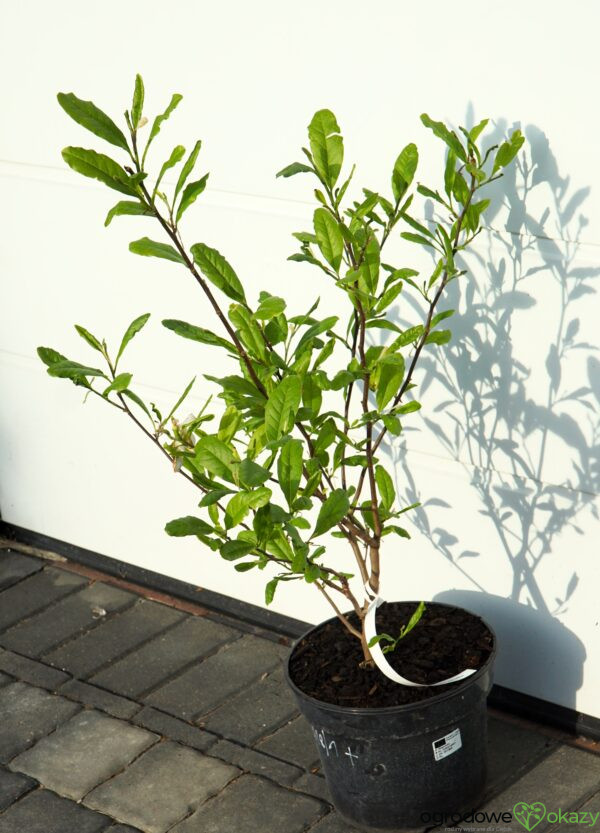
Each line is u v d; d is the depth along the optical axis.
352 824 2.65
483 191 2.56
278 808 2.74
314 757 2.91
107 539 3.84
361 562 2.58
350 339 2.94
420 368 2.85
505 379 2.70
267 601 2.28
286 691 3.19
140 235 3.25
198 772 2.89
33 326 3.67
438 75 2.53
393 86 2.61
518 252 2.56
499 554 2.88
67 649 3.51
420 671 2.54
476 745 2.61
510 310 2.63
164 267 3.24
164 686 3.28
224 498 3.45
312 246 2.89
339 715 2.44
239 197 3.00
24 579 3.93
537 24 2.35
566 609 2.80
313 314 2.98
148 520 3.68
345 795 2.61
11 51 3.30
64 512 3.94
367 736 2.46
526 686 2.96
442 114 2.56
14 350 3.77
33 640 3.58
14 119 3.39
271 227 2.96
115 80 3.12
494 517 2.85
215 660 3.37
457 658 2.58
